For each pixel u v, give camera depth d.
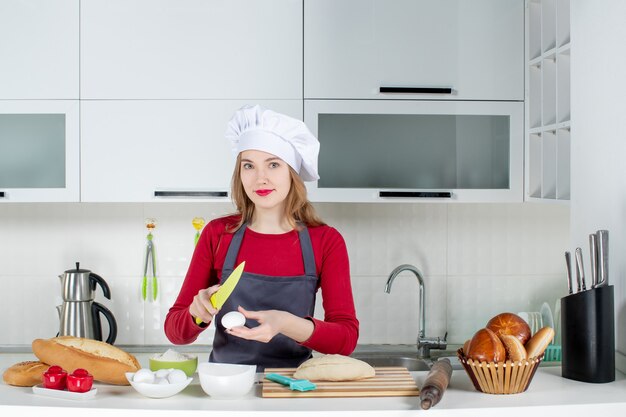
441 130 2.64
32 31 2.57
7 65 2.57
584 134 1.95
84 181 2.58
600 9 1.84
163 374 1.43
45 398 1.38
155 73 2.58
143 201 2.59
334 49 2.59
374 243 3.00
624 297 1.73
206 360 2.77
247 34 2.58
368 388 1.42
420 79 2.62
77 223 2.96
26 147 2.59
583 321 1.58
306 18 2.59
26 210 2.96
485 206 3.02
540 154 2.63
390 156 2.63
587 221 1.93
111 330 2.77
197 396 1.42
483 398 1.42
